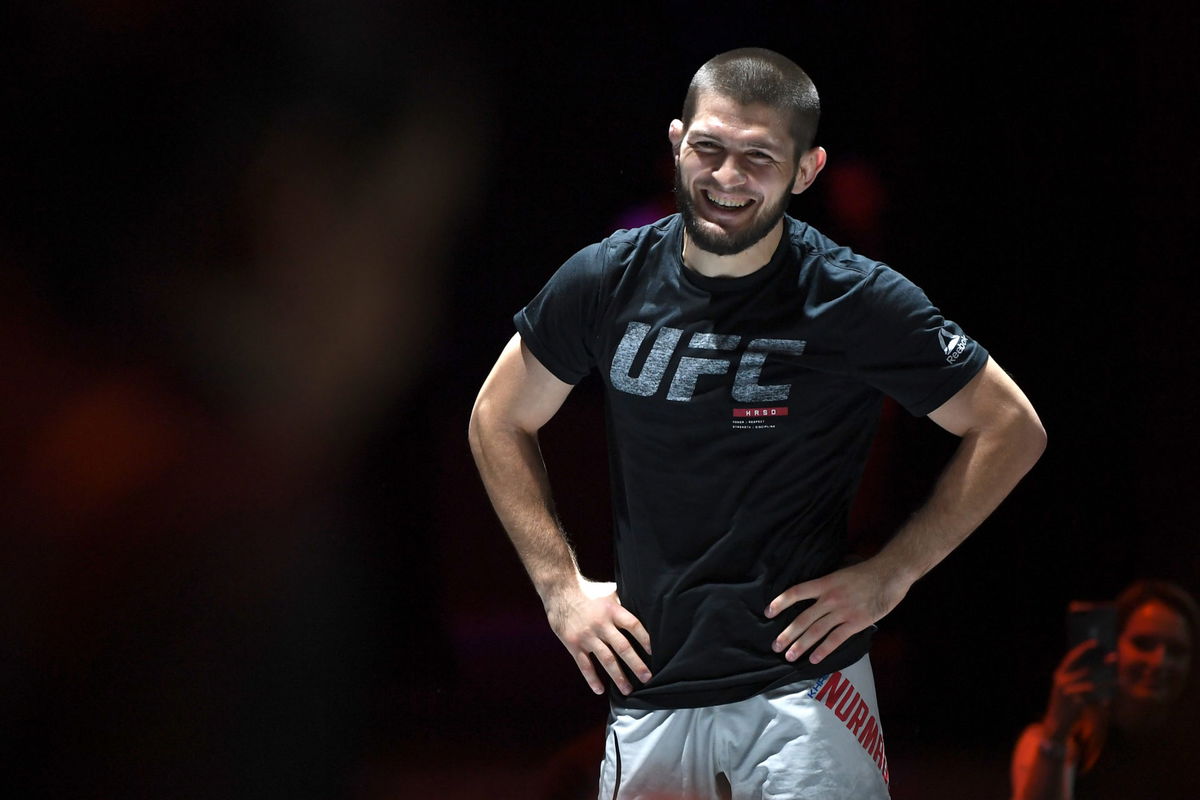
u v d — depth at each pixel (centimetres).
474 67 1531
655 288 761
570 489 1568
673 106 1531
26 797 1388
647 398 758
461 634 1559
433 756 1485
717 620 767
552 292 796
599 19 1521
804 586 762
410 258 1563
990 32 1533
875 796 779
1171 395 1588
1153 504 1598
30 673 1424
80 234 1513
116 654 1451
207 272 1534
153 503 1501
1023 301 1600
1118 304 1587
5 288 1498
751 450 754
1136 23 1523
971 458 762
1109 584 1606
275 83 1528
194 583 1481
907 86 1548
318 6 1508
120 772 1407
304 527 1535
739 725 771
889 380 749
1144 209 1566
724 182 716
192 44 1513
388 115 1545
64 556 1469
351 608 1531
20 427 1488
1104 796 1202
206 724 1437
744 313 746
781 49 1528
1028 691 1593
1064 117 1556
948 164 1568
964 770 1510
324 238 1548
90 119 1508
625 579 804
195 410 1528
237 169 1534
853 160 1568
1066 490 1620
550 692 1550
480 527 1580
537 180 1555
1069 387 1614
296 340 1550
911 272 1591
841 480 782
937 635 1633
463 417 1581
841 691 778
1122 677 1020
